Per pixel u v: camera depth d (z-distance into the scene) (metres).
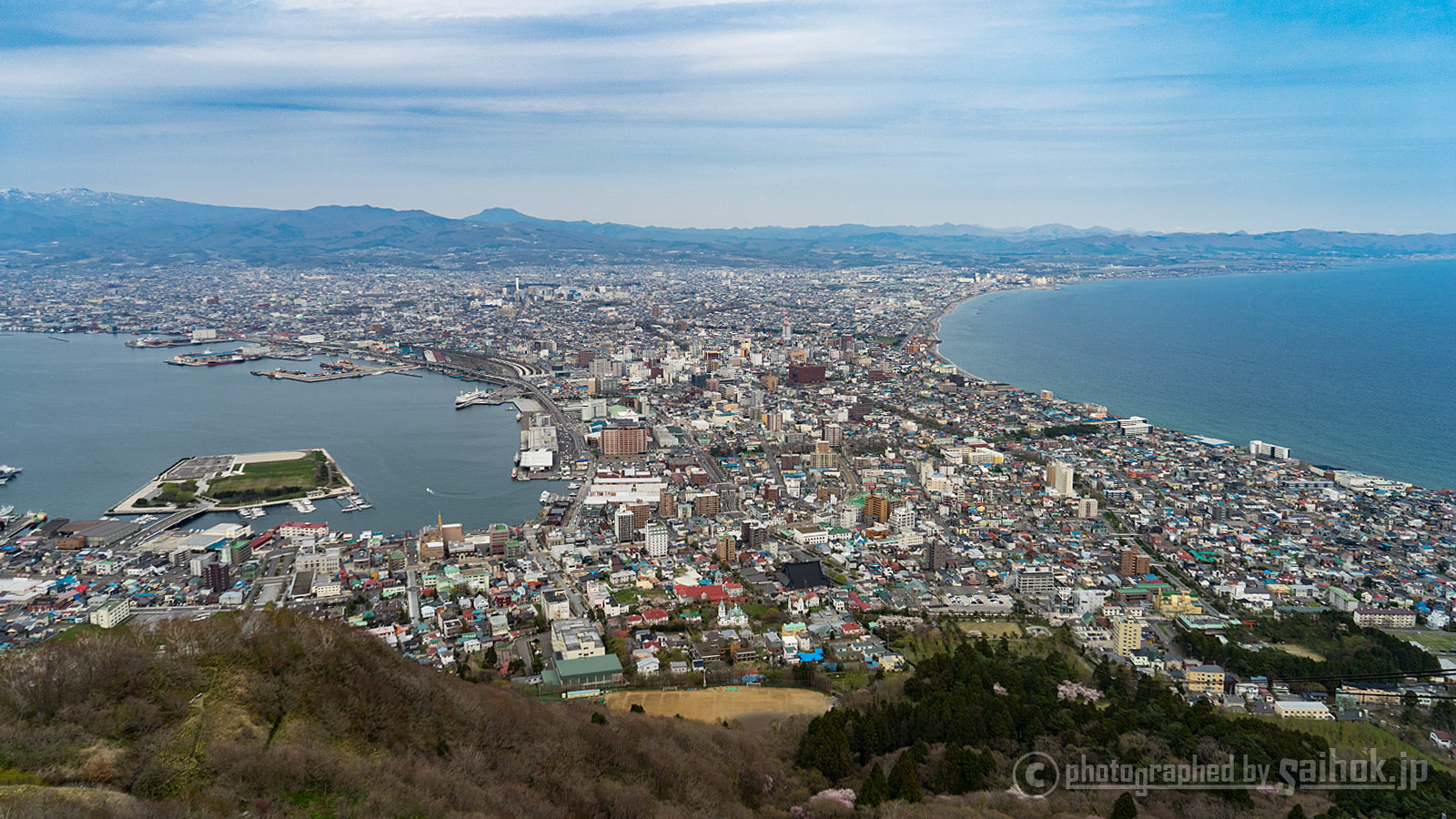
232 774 161.50
